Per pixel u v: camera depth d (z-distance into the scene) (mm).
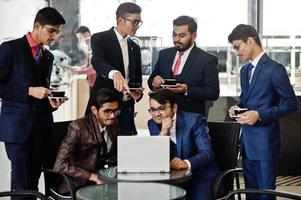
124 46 4277
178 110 3969
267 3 7176
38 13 3631
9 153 3654
